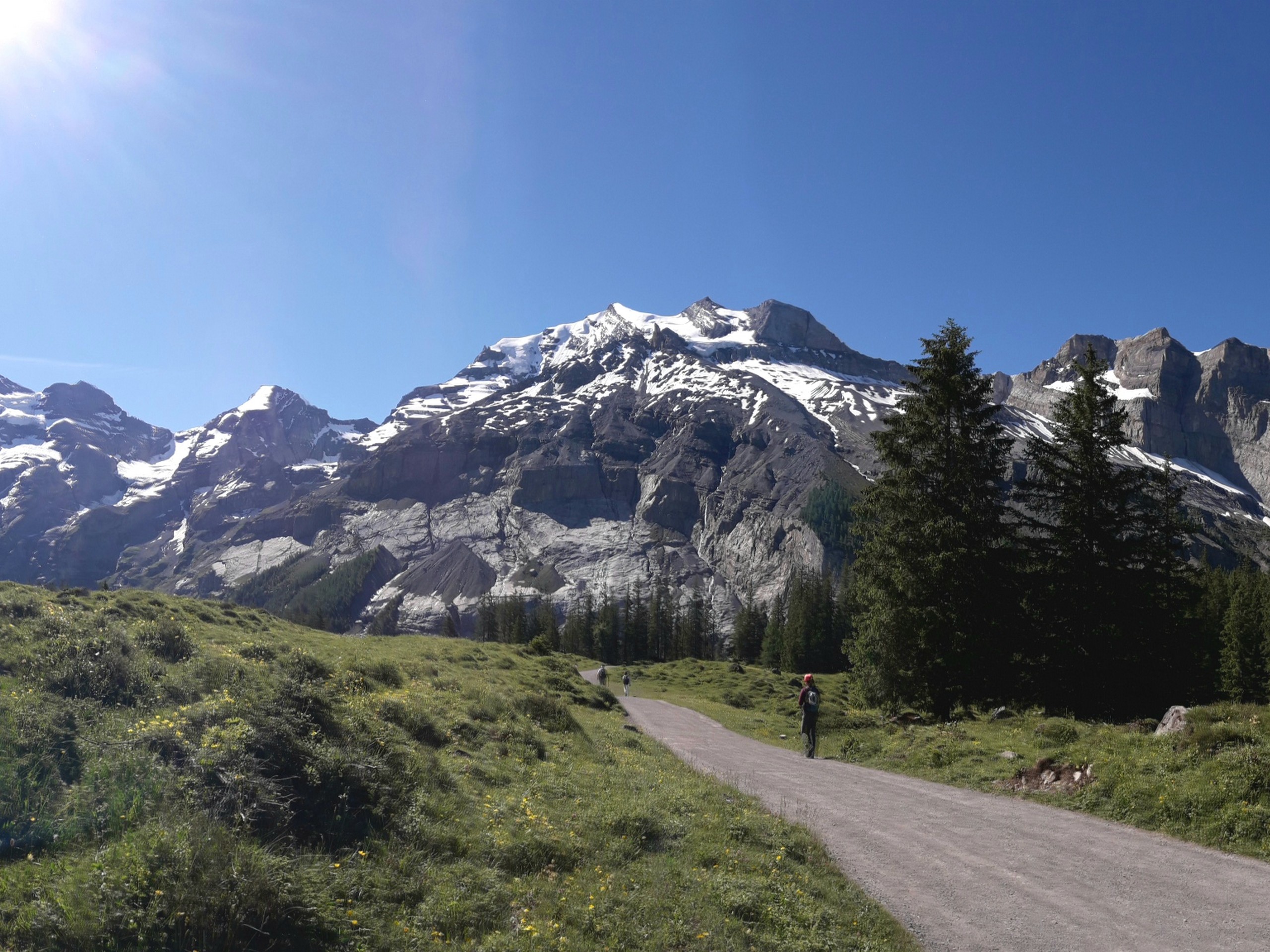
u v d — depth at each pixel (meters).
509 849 9.35
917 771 19.45
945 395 29.84
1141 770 14.57
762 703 66.62
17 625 11.72
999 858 11.45
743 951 7.84
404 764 10.76
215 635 18.59
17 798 7.20
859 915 9.05
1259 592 74.06
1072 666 29.06
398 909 7.40
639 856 10.38
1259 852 11.47
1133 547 29.92
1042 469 31.30
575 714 26.75
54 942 5.62
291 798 8.45
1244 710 15.41
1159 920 8.95
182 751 8.55
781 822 12.78
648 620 147.62
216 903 6.35
